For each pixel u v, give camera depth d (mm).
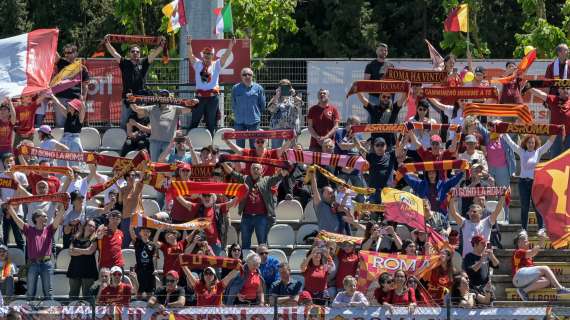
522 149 75125
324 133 79375
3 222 75125
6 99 79625
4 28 134375
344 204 72375
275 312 61250
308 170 72625
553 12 134750
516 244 71438
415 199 68375
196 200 72375
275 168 76875
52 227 70625
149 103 81812
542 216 67875
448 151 76188
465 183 73375
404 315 62219
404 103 79562
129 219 73188
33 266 70125
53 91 85250
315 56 143625
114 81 90062
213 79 85062
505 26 136250
